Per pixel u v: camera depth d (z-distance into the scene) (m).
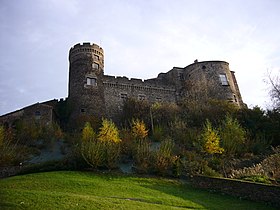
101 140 23.94
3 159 20.95
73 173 18.75
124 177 18.98
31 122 32.25
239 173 20.11
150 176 19.78
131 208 11.32
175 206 12.97
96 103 37.66
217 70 44.62
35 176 17.19
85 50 40.97
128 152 23.92
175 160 21.09
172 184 18.47
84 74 39.12
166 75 48.44
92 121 33.84
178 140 27.89
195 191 17.27
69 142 28.58
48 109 35.06
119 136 27.62
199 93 41.28
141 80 42.84
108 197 13.41
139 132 28.62
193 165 20.66
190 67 46.19
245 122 32.06
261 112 33.19
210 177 18.08
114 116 38.19
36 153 25.83
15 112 34.69
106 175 19.09
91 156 20.14
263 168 20.98
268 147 27.42
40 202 10.99
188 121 32.62
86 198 12.16
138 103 36.97
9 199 11.06
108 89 40.06
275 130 29.50
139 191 15.45
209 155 24.81
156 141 29.02
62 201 11.37
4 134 25.89
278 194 14.34
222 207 13.69
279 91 33.53
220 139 25.92
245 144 26.39
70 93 39.00
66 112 38.34
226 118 29.84
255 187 15.45
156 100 42.12
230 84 43.97
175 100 43.47
